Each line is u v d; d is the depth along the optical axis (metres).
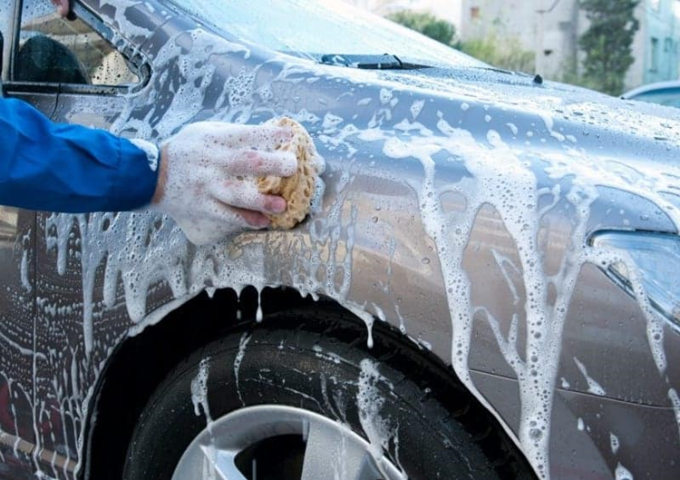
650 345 1.36
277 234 1.61
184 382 1.79
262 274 1.62
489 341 1.44
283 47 2.21
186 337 1.87
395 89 1.76
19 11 2.28
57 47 2.17
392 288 1.51
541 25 15.59
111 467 2.02
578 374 1.40
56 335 1.95
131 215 1.81
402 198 1.54
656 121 1.96
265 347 1.67
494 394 1.45
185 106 1.89
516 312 1.43
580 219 1.44
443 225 1.50
